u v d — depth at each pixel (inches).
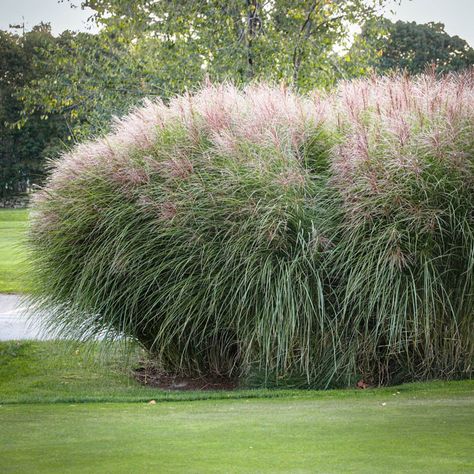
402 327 363.6
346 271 373.7
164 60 767.7
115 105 796.0
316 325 378.3
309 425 248.1
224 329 403.9
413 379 385.4
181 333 395.2
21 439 229.9
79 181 429.1
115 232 410.3
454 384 356.8
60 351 462.3
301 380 384.2
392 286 362.6
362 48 765.9
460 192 372.2
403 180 373.4
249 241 383.2
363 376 386.3
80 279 417.7
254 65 730.8
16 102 2792.8
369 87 427.2
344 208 377.7
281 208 384.2
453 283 370.6
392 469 183.3
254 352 391.5
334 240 380.5
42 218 433.4
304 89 708.7
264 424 252.2
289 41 738.8
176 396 360.2
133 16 793.6
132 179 408.5
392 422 249.8
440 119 385.4
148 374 437.4
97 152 435.8
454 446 209.6
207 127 427.2
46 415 288.0
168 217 390.9
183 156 406.3
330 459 195.8
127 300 405.1
